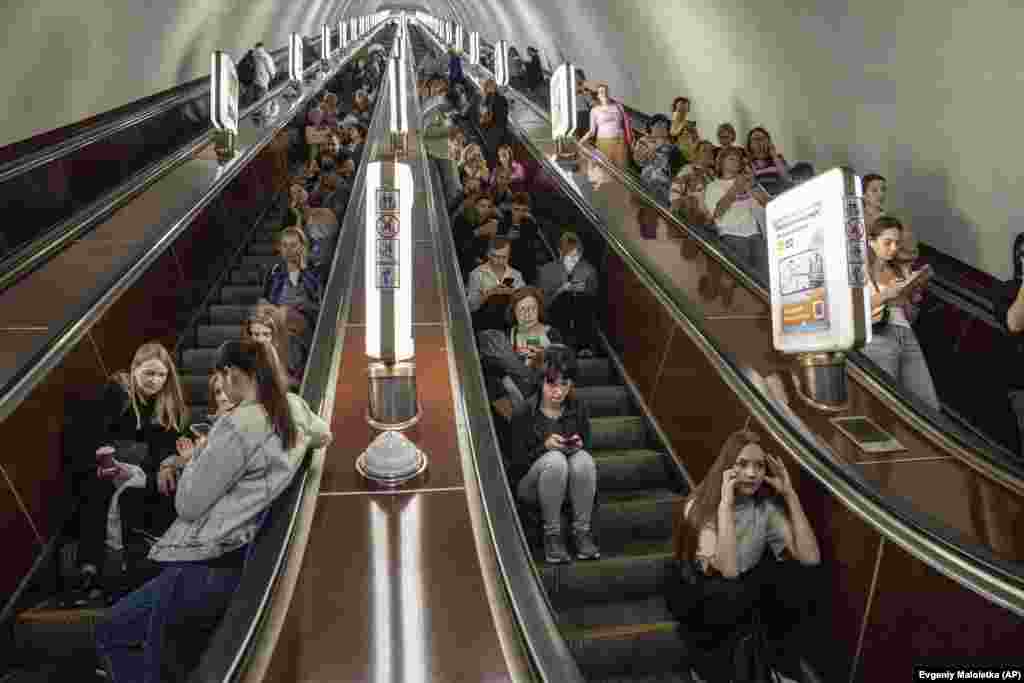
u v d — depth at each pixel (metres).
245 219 9.38
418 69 22.34
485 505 3.44
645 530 4.50
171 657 2.92
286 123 12.12
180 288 6.70
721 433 4.57
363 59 22.72
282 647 2.63
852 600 3.40
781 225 4.61
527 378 4.97
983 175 6.55
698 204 7.36
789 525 3.59
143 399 3.92
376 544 3.19
